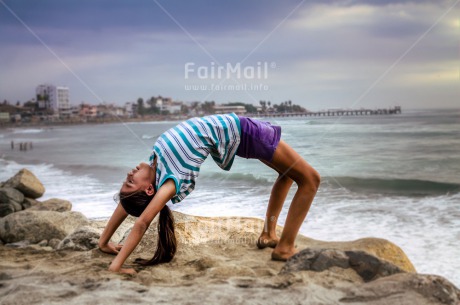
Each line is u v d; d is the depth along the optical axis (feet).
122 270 9.00
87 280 8.18
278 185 10.89
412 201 33.22
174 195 9.54
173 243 10.07
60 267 9.44
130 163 73.77
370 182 42.47
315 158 58.18
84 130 297.53
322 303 6.81
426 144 77.41
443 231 24.08
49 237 20.98
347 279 7.84
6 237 21.12
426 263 19.39
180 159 9.50
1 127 439.22
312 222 27.04
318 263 8.29
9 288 7.86
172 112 464.65
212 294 7.32
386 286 7.09
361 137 84.58
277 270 9.27
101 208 33.99
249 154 10.02
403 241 22.59
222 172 48.60
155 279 8.41
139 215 10.03
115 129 276.21
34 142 173.37
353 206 31.45
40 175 62.75
